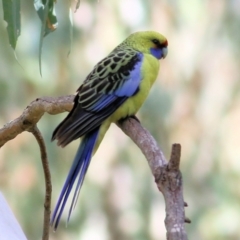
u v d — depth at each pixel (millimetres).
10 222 5324
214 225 12852
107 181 13312
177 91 13656
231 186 13164
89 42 13367
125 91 7508
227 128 13609
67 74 13203
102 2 13477
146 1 13492
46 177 7148
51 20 6715
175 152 4781
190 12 13984
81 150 7195
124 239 13164
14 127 7164
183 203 4684
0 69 12852
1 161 13023
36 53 12875
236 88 13930
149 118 12828
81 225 12938
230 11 13984
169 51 13836
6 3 6469
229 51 13992
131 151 13414
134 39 8203
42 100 7164
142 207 13211
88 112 7305
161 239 13117
